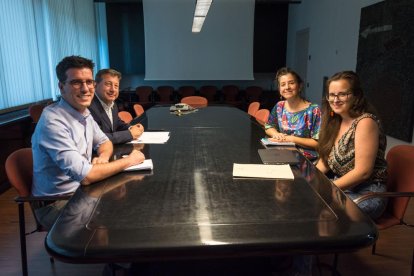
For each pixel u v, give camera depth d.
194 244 0.89
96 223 1.01
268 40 7.62
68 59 1.61
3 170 3.27
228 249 0.89
